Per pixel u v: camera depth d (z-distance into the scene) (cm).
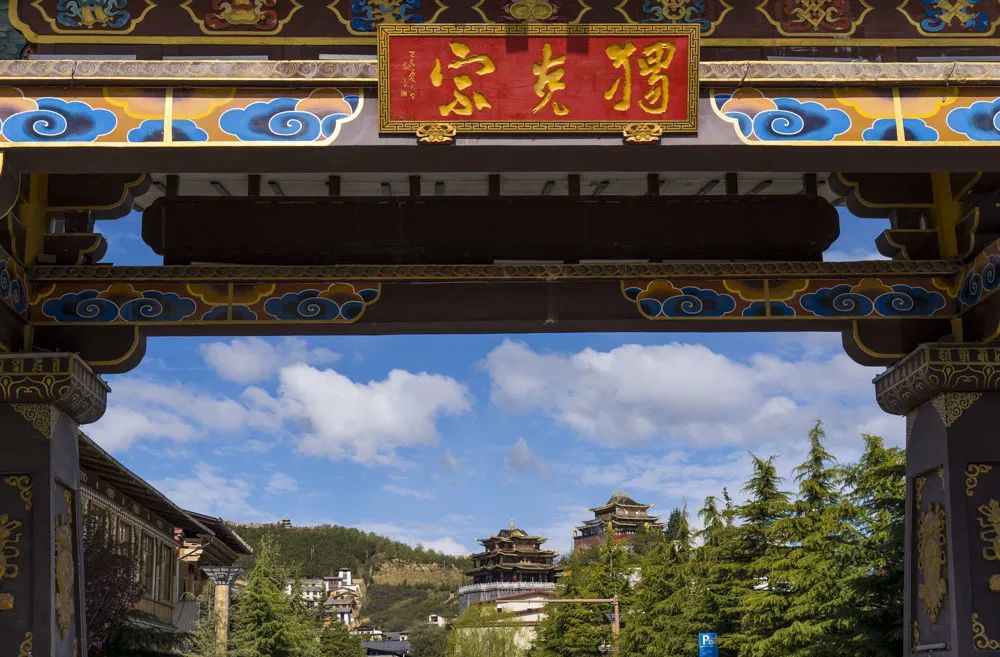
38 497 1100
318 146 930
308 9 1020
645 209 1248
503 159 954
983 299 1179
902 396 1235
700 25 1017
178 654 2956
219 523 3928
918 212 1266
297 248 1229
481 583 12569
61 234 1201
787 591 2511
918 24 1035
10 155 916
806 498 2530
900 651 1862
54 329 1189
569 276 1219
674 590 3688
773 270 1232
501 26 927
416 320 1214
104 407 1209
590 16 1012
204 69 925
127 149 921
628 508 13325
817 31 1030
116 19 1012
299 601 5378
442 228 1237
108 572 2262
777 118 943
